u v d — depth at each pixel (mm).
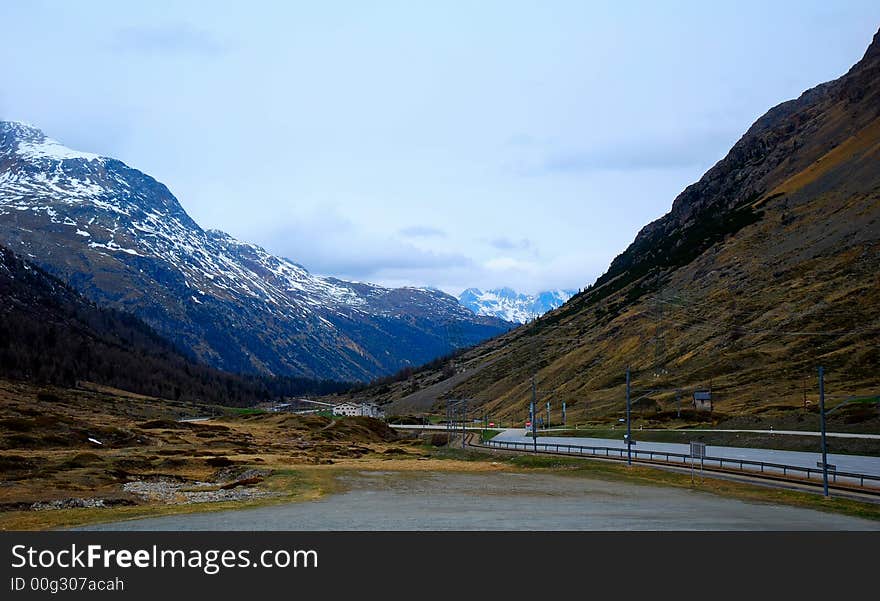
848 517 66625
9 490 80125
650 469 102625
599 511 71750
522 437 180125
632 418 182625
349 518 67062
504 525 63906
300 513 69875
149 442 148125
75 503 73250
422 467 117750
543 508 74062
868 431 129500
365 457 142625
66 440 133750
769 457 112750
